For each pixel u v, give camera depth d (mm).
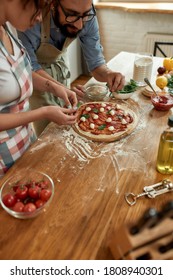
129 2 2947
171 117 905
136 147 1130
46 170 1014
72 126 1249
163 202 888
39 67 1453
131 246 598
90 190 934
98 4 2904
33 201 868
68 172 1006
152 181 966
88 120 1282
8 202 842
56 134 1206
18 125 1072
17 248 758
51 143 1150
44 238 784
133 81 1537
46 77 1425
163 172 990
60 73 1644
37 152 1100
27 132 1259
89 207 874
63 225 819
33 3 860
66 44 1496
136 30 2975
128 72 1729
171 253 603
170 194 914
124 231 625
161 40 2883
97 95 1467
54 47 1471
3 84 1050
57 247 761
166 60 1676
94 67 1560
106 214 853
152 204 882
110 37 3111
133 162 1050
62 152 1103
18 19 913
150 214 548
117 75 1458
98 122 1269
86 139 1174
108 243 769
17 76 1094
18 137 1192
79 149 1119
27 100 1242
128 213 854
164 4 2836
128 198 903
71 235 792
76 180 972
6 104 1113
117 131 1205
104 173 1001
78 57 3250
